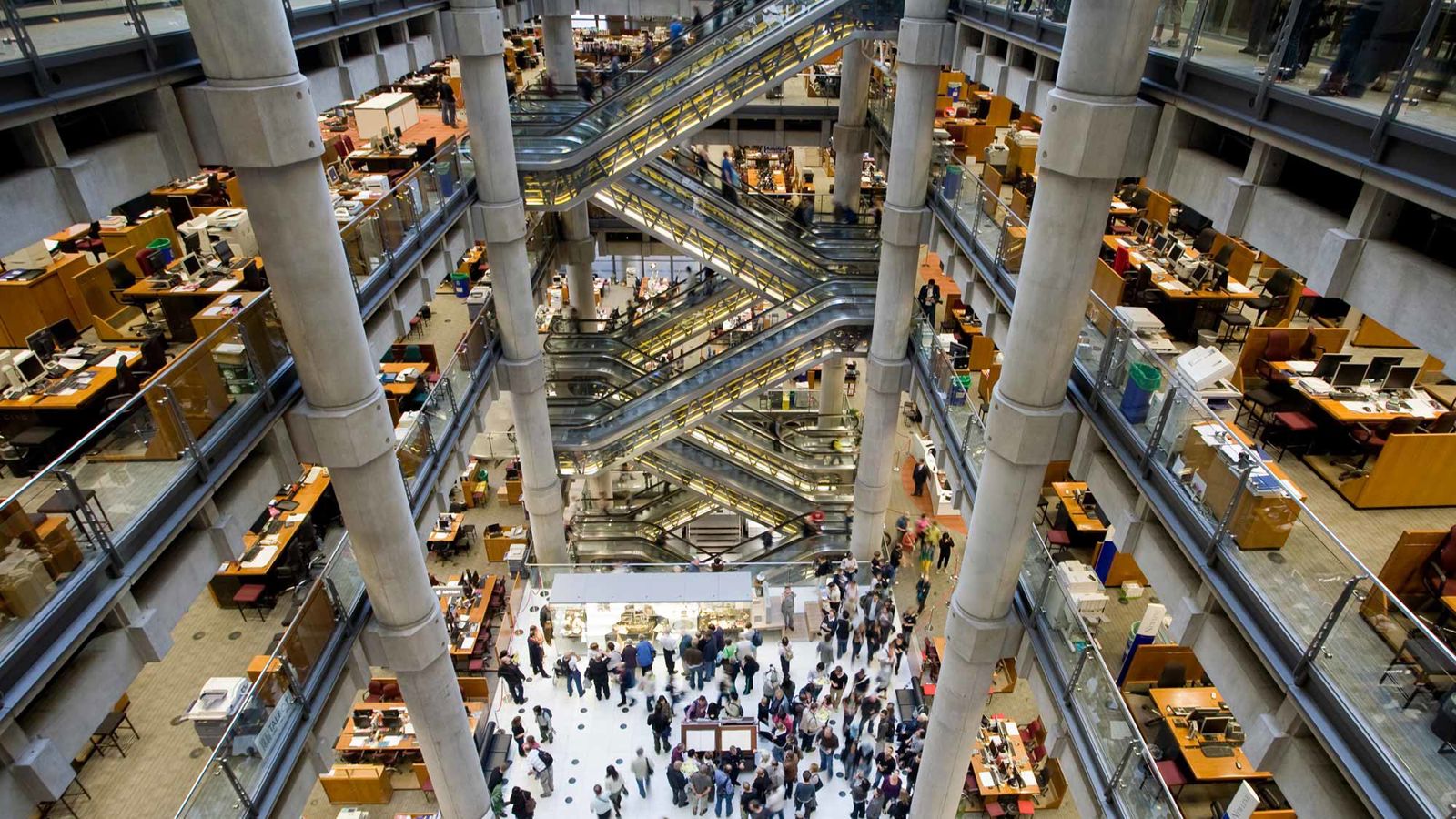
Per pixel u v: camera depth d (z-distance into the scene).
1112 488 8.15
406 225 11.41
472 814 11.59
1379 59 4.72
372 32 10.20
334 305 7.29
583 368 20.72
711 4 17.84
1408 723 4.86
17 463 9.77
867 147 21.34
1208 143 6.76
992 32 11.00
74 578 5.60
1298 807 5.72
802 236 19.70
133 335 12.74
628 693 15.49
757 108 24.41
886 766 13.04
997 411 8.34
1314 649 5.39
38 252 13.62
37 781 5.32
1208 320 14.20
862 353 17.23
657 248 26.27
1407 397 10.73
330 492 15.48
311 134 6.58
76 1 5.65
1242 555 6.18
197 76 6.70
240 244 14.79
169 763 11.18
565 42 18.67
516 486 20.92
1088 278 7.39
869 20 14.34
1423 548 7.57
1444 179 4.22
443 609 16.42
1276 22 5.55
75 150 5.91
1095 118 6.45
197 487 6.90
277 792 7.77
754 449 20.80
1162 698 11.11
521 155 14.89
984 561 9.22
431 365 20.31
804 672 16.02
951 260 13.55
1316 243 5.32
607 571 16.50
